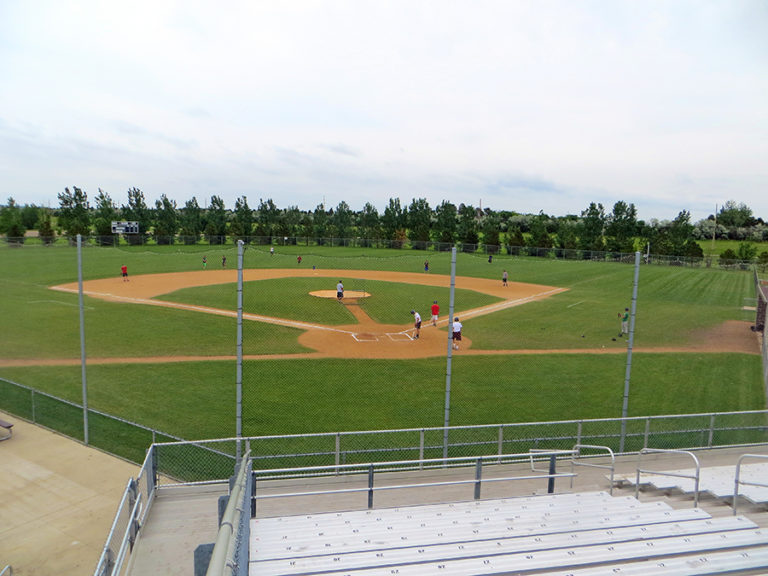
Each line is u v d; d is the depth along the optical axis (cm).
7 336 2698
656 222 12250
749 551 629
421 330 3145
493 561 612
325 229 10556
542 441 1520
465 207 10288
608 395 2009
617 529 727
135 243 8906
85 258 6159
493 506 836
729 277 6044
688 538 677
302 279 5119
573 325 3372
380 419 1706
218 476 1286
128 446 1450
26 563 961
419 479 1159
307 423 1662
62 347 2512
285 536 702
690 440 1485
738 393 2073
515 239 8825
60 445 1447
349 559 620
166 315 3281
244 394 1909
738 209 14012
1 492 1204
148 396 1867
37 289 4084
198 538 929
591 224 9281
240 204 11125
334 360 2417
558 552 638
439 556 632
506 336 3033
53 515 1116
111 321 3078
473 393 1994
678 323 3469
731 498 954
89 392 1895
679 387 2133
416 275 5803
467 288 4900
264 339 2780
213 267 5953
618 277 5816
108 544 767
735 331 3266
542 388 2080
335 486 1110
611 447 1452
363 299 4103
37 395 1833
